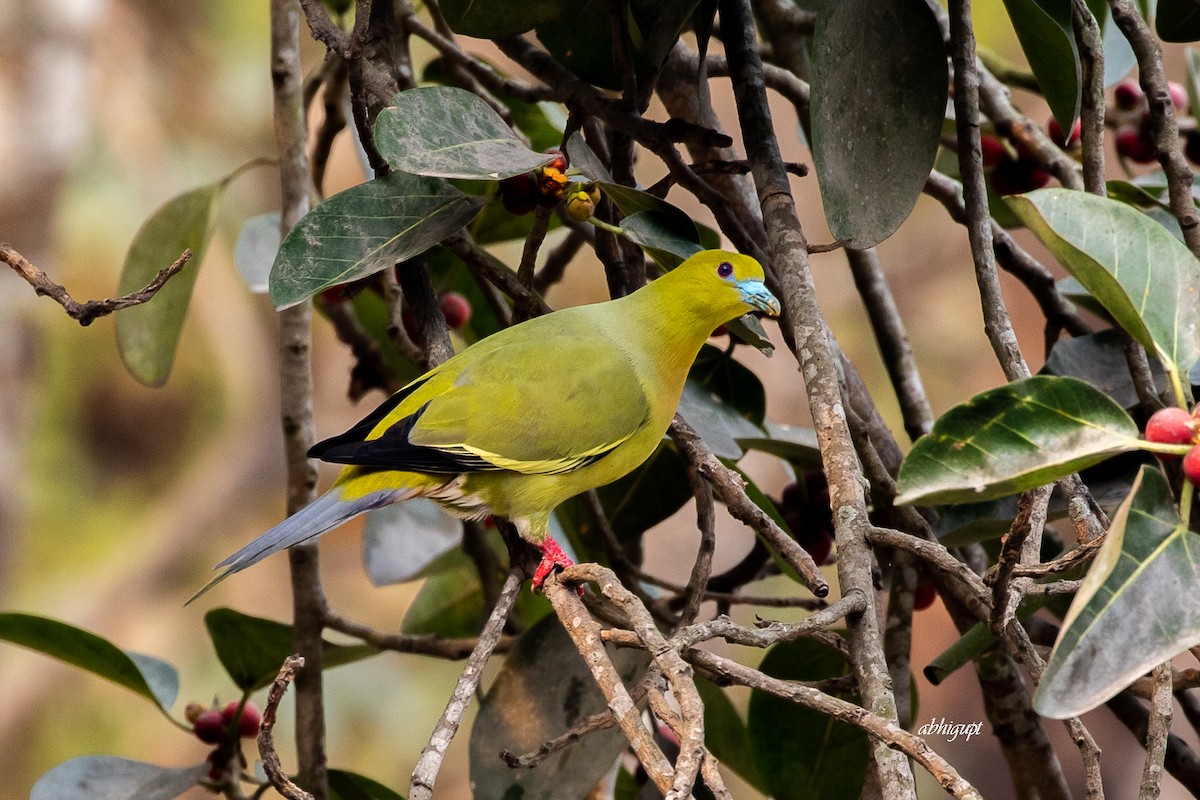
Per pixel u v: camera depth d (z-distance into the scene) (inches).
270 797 488.4
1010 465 147.3
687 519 697.6
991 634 209.5
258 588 821.2
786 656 272.4
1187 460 143.2
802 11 312.8
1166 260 159.5
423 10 420.2
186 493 826.8
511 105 334.3
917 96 230.7
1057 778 256.1
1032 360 712.4
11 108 669.3
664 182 254.1
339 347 808.9
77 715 714.8
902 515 237.5
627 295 263.6
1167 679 167.0
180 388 822.5
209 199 318.7
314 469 293.4
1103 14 301.0
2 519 700.0
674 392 249.8
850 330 686.5
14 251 186.9
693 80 301.0
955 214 303.4
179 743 716.0
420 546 328.8
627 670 238.2
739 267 242.2
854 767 264.1
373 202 223.6
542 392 235.6
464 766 676.7
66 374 801.6
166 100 745.6
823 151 222.7
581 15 256.2
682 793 135.0
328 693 667.4
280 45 299.6
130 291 320.8
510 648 265.7
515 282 245.4
